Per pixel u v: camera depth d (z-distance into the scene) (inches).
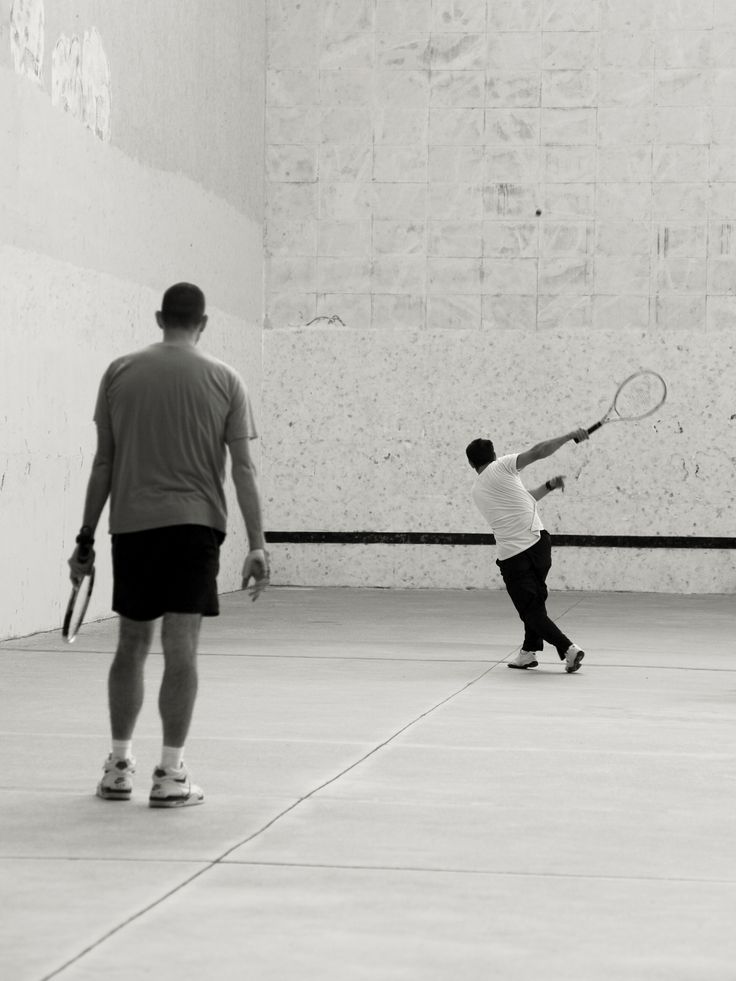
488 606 764.0
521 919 202.5
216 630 629.6
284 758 326.3
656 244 875.4
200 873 225.5
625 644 591.5
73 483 618.5
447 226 887.1
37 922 198.8
